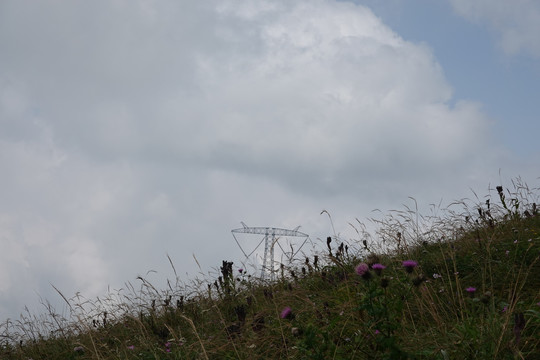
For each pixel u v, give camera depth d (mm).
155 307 7477
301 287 6699
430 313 4723
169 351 5453
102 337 7098
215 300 7281
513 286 5199
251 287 7605
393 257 6805
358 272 3826
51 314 7738
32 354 7176
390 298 4180
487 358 3658
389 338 3621
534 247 6121
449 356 3867
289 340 4812
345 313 4758
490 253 6176
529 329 4082
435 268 6246
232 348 5141
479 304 4758
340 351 4031
